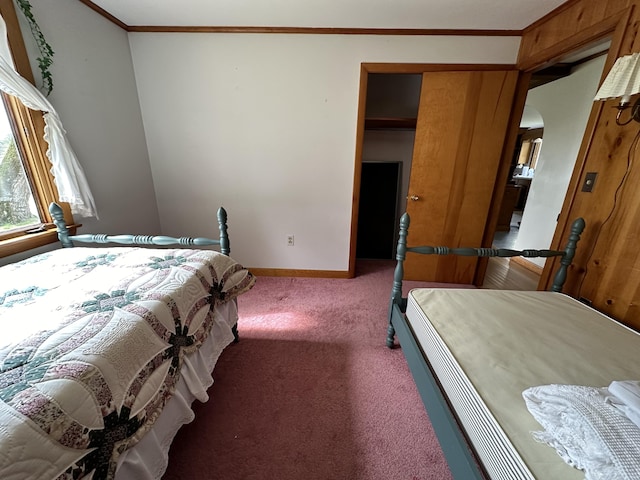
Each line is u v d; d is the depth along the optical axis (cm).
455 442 87
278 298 251
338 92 239
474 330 116
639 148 134
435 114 238
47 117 157
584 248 163
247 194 271
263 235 284
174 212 277
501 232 516
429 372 115
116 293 108
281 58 231
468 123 236
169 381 99
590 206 160
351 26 217
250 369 166
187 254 152
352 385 155
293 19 208
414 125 295
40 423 59
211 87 240
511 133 244
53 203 165
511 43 221
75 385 67
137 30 224
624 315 143
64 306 98
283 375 162
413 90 310
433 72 229
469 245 268
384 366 170
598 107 154
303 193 270
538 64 207
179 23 218
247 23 217
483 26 212
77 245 184
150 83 239
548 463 65
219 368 166
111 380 76
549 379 90
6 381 65
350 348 186
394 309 171
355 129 249
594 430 63
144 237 167
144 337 91
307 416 136
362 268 319
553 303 141
